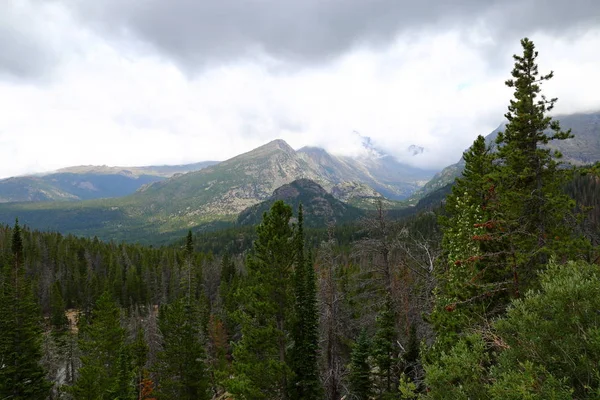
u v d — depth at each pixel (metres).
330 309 28.80
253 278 24.59
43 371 33.34
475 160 23.78
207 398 35.81
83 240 155.38
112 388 35.47
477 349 9.08
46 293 97.12
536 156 19.31
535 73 19.83
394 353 28.34
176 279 101.56
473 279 15.33
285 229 24.39
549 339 7.51
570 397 6.09
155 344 57.06
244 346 23.75
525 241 17.22
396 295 28.58
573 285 7.58
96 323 43.78
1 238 122.25
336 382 26.75
